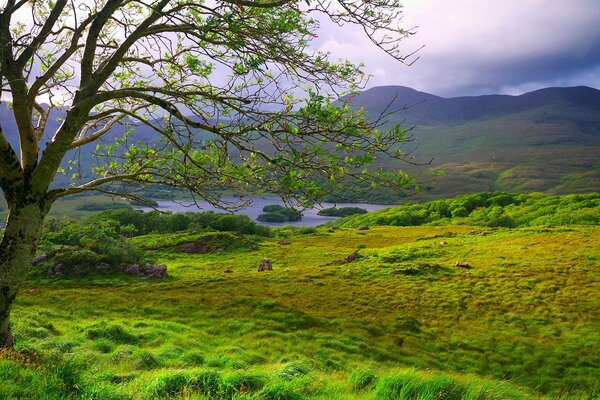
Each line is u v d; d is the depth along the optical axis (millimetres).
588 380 27203
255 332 33156
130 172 11680
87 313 36375
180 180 10758
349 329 35031
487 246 68188
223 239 87812
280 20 9094
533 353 31359
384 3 8617
